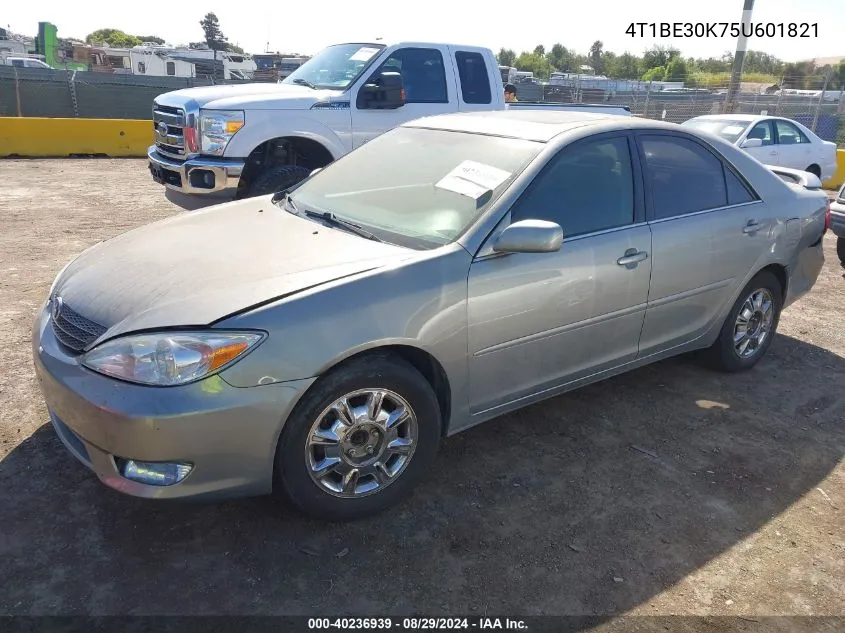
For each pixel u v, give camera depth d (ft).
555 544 9.56
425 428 9.99
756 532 10.03
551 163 11.33
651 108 72.08
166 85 71.56
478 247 10.24
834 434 13.00
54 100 65.72
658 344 13.32
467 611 8.32
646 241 12.32
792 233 15.19
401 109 24.90
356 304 9.09
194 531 9.46
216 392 8.26
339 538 9.46
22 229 25.54
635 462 11.70
